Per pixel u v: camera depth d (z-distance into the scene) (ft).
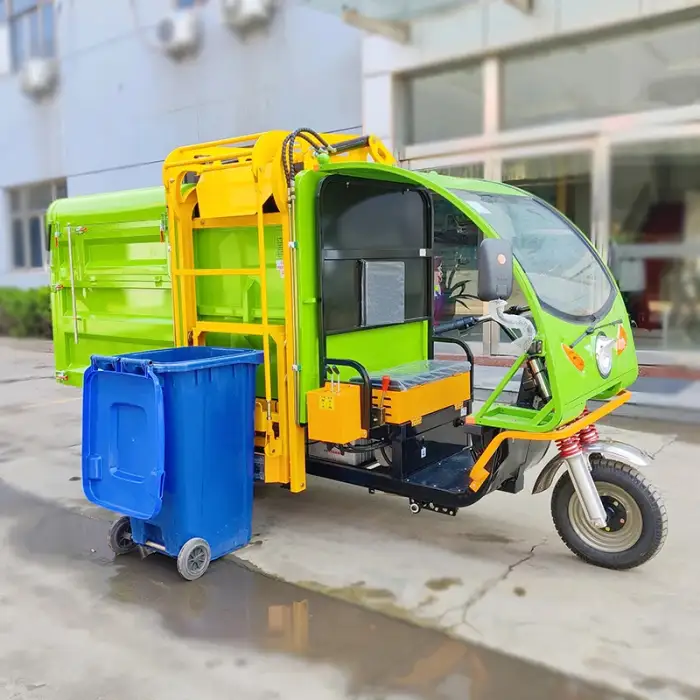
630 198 26.86
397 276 14.23
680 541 12.63
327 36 31.50
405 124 30.30
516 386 23.66
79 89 43.75
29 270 51.55
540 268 11.53
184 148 13.66
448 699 8.48
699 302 27.91
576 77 26.30
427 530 13.46
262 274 12.60
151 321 15.44
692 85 24.02
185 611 10.63
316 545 12.84
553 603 10.62
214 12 35.42
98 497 11.84
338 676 8.97
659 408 21.62
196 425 11.37
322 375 12.66
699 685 8.65
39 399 26.84
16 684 8.93
